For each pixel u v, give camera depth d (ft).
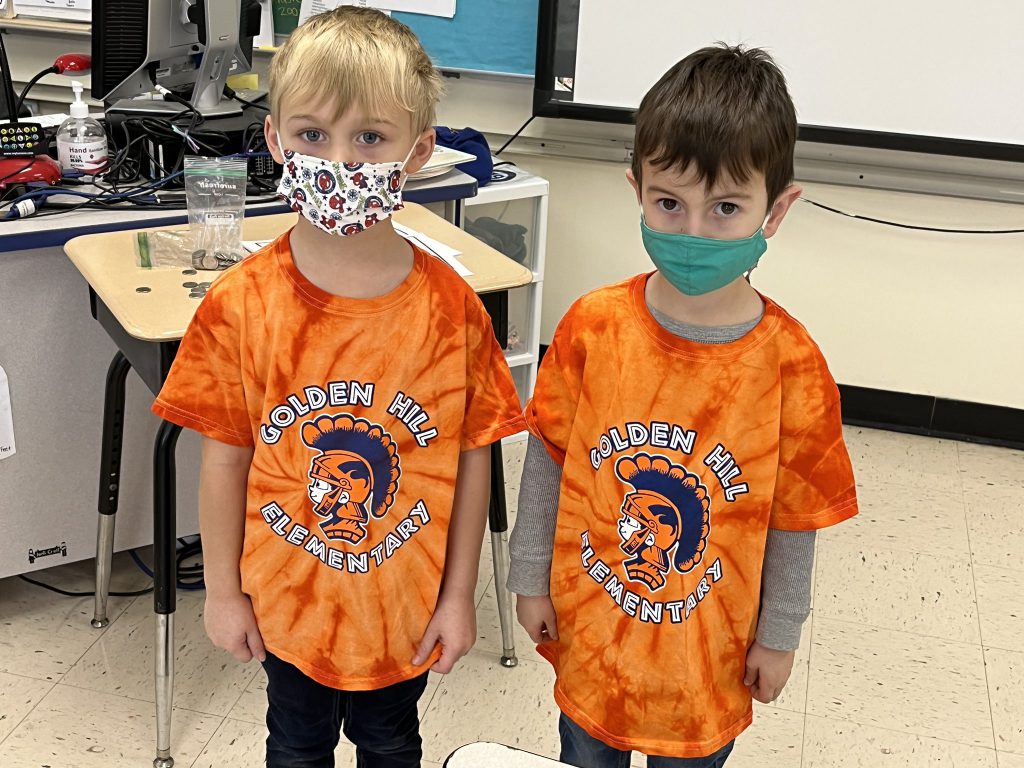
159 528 5.64
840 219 10.19
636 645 3.99
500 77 10.39
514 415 4.15
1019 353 10.25
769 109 3.37
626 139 10.34
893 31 9.43
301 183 3.56
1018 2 9.11
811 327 10.65
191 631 7.22
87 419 7.13
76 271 6.75
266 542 4.07
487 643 7.25
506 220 9.66
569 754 4.39
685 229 3.49
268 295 3.78
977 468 10.03
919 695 6.95
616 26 9.91
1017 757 6.45
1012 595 8.07
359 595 4.09
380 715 4.56
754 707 6.76
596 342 3.83
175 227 6.59
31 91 11.71
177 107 7.76
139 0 7.39
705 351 3.68
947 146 9.61
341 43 3.40
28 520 7.16
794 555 3.97
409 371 3.84
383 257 3.76
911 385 10.60
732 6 9.66
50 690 6.61
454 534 4.25
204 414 3.93
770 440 3.76
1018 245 9.91
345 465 3.92
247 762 6.13
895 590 8.06
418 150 3.73
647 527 3.87
